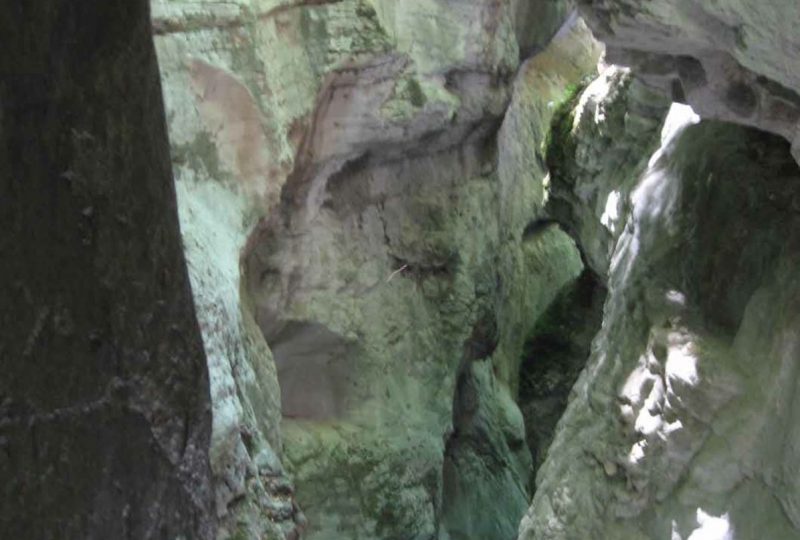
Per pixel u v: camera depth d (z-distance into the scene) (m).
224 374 3.68
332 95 5.37
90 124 1.69
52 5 1.60
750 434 3.51
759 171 3.83
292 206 5.51
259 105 4.59
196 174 4.34
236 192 4.56
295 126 5.01
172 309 1.86
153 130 1.77
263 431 4.47
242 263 5.15
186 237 3.95
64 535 1.80
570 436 4.39
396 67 5.47
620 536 3.98
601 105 5.33
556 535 4.24
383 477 5.86
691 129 4.20
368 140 5.61
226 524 3.45
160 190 1.80
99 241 1.74
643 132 5.07
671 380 3.70
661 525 3.82
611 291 4.54
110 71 1.69
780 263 3.55
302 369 5.90
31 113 1.62
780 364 3.43
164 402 1.88
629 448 3.98
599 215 5.51
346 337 5.82
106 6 1.65
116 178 1.74
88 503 1.82
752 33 2.92
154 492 1.90
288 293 5.62
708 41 3.12
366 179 5.92
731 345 3.63
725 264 3.80
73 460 1.79
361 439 5.82
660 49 3.32
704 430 3.64
